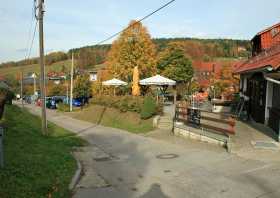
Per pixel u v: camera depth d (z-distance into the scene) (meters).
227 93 34.53
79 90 47.72
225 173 9.94
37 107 57.75
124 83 34.44
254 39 23.72
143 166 11.95
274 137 14.22
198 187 8.84
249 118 20.03
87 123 30.05
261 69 14.61
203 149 14.04
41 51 19.30
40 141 15.82
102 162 13.22
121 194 8.69
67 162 12.01
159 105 24.45
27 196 7.63
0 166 9.18
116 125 26.05
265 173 9.55
